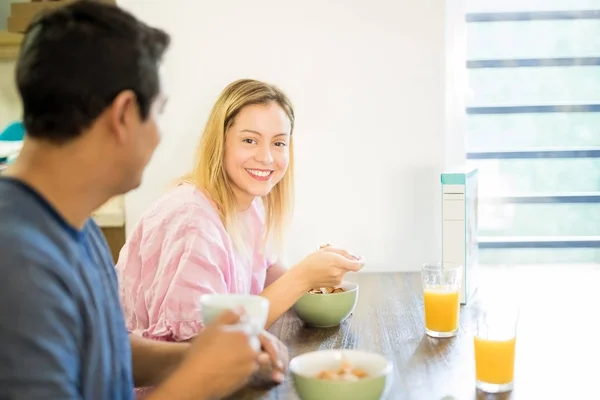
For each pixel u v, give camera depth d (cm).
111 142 90
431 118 225
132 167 93
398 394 119
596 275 225
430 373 129
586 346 146
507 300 187
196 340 98
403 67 223
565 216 264
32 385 76
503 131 262
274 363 124
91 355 90
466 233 178
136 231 161
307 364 114
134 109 90
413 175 227
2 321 76
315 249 231
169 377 95
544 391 120
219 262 152
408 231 229
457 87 244
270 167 168
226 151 167
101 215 229
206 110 225
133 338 129
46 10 91
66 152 89
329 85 224
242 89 167
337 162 227
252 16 222
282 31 222
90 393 90
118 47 88
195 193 160
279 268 196
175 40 222
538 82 260
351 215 229
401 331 158
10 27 231
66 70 85
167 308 145
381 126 226
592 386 123
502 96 261
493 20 257
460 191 176
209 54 223
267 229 188
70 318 82
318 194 229
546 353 142
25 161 90
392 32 222
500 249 263
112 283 105
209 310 108
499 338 120
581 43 258
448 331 153
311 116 226
